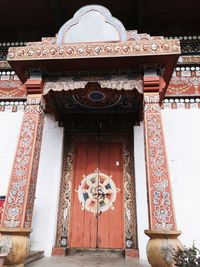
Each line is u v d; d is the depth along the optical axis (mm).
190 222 6590
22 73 5930
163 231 4262
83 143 7789
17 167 5020
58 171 7352
